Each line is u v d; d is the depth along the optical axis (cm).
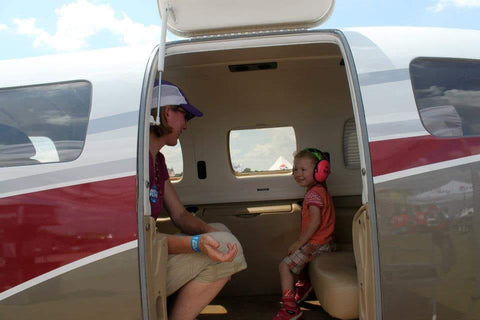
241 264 197
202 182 335
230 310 277
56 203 167
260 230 313
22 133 182
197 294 194
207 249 181
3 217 166
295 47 268
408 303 163
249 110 327
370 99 176
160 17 204
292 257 256
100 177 169
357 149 330
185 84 313
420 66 187
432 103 180
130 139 173
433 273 164
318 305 277
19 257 164
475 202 168
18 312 164
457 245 165
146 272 162
